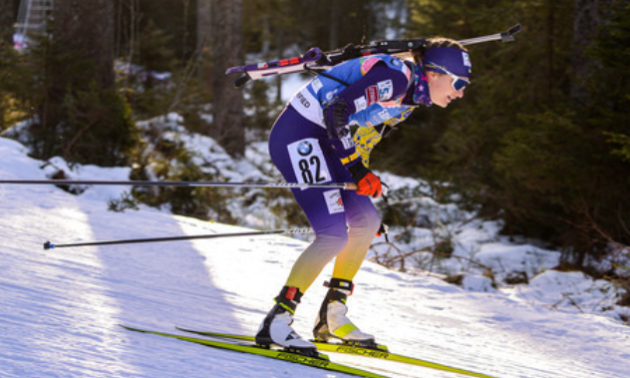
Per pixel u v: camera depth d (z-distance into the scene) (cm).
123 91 1373
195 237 334
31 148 1136
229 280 562
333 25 3027
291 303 319
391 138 1806
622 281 785
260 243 783
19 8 1627
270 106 2064
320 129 337
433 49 338
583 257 1005
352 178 338
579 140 970
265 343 315
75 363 238
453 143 1361
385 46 340
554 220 1131
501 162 1093
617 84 952
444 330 508
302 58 345
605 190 995
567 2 1092
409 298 631
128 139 1219
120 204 932
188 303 422
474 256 1066
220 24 1767
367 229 347
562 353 475
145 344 284
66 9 1230
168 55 1919
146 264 562
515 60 1185
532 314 611
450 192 1331
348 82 329
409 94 339
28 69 1157
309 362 300
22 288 351
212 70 1794
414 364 338
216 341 312
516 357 437
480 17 1170
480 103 1262
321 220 327
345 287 351
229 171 1524
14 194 834
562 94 1122
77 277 429
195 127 1789
